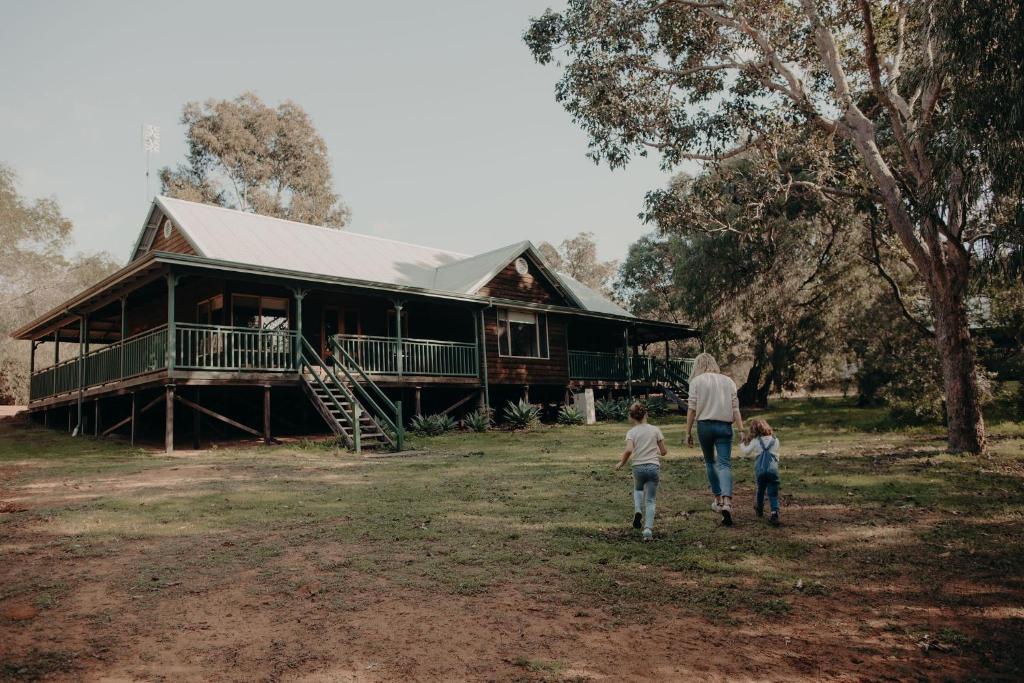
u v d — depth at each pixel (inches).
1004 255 432.8
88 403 788.0
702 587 209.8
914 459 467.8
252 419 786.8
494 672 154.0
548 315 991.6
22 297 1429.6
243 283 752.3
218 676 152.2
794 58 716.7
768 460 285.3
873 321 1030.4
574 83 692.7
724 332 1278.3
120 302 833.5
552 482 398.0
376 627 180.9
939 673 154.3
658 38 727.1
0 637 175.0
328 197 1996.8
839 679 151.4
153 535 275.4
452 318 944.3
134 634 176.9
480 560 238.2
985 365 787.4
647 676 152.4
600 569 227.3
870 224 772.6
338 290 727.7
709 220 800.9
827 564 230.5
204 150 1834.4
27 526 290.2
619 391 1130.0
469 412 938.1
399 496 356.5
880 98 533.6
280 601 200.2
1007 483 365.1
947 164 438.3
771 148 705.6
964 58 403.2
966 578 215.5
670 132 710.5
